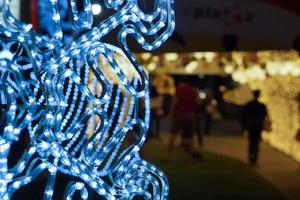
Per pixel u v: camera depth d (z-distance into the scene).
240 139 21.08
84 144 3.23
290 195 10.90
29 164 3.31
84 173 3.15
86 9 3.14
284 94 17.03
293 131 15.86
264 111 14.37
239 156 16.33
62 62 3.06
